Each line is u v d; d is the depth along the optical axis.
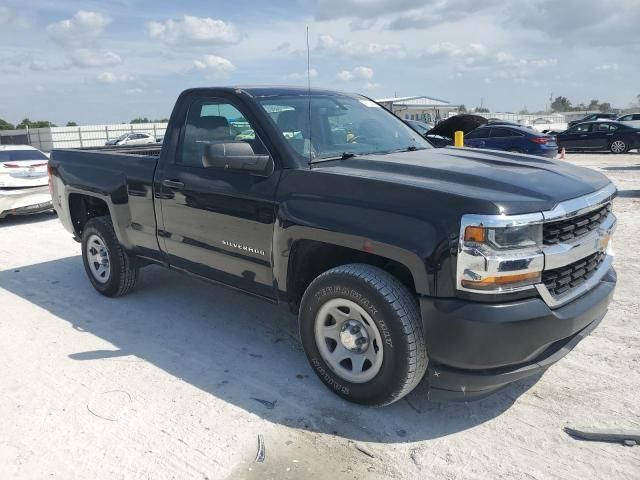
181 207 4.30
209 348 4.31
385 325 3.06
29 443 3.11
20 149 10.67
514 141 18.11
